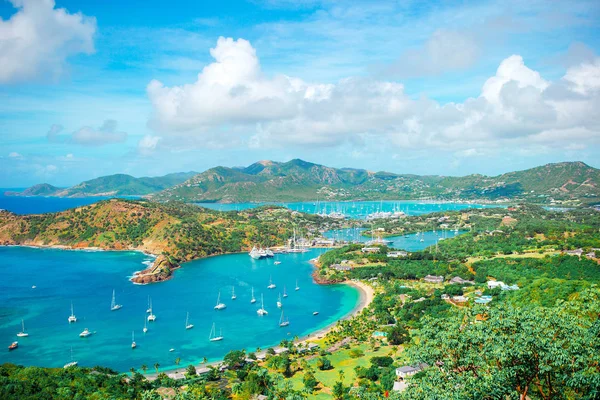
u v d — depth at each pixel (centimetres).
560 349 4169
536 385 4788
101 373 12069
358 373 11769
